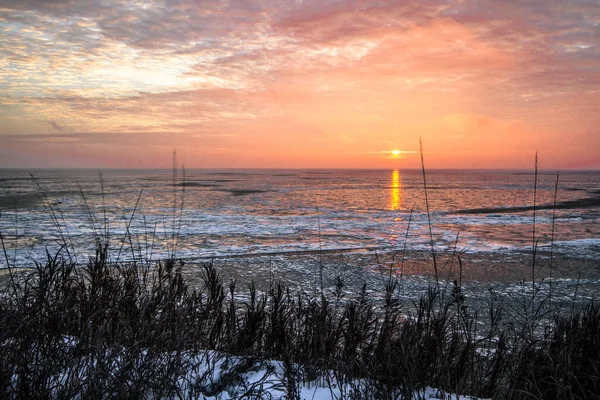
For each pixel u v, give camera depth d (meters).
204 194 47.75
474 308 7.50
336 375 3.00
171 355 2.80
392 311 3.67
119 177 117.81
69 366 2.55
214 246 15.15
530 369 3.11
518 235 19.03
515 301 8.16
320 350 3.31
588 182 105.94
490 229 21.03
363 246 15.78
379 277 10.81
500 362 3.27
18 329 2.58
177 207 29.84
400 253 14.30
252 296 4.04
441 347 3.12
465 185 83.50
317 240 16.97
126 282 3.91
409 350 2.86
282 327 3.71
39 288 3.01
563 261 13.23
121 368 2.47
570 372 2.87
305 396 2.78
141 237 16.05
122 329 3.01
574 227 22.05
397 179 121.69
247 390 2.71
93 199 36.44
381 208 32.47
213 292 4.00
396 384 2.70
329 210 30.45
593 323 3.48
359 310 3.74
